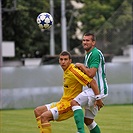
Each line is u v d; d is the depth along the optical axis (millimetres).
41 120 23641
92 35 24078
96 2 100438
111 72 52844
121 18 66500
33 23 79688
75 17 102938
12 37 83500
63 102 24016
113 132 29797
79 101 23734
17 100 50750
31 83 51125
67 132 30141
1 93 50344
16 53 88375
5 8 73938
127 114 41156
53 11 91500
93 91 23719
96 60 23672
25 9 74625
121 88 53094
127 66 53344
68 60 23984
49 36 101500
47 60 74750
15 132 30656
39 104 51281
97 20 98250
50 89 51500
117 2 103125
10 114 43656
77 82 23969
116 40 66312
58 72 51719
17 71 50812
